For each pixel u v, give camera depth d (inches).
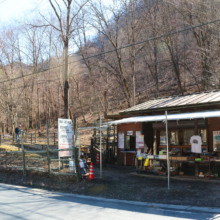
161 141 540.1
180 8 845.2
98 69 1299.2
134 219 244.2
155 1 954.7
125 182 427.2
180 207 289.3
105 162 617.6
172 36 932.0
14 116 1579.7
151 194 350.9
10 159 658.8
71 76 1350.9
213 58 842.2
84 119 1519.4
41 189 444.5
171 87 1494.8
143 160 508.1
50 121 1862.7
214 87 843.4
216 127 455.2
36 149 809.5
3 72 1492.4
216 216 249.8
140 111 538.9
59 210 287.0
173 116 408.8
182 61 1111.0
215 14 718.5
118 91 1549.0
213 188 349.1
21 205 315.9
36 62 1593.3
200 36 915.4
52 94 1760.6
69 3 756.0
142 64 1284.4
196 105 446.9
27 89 1668.3
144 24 978.7
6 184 507.2
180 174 445.4
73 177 455.2
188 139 499.8
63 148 493.7
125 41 1089.4
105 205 313.0
